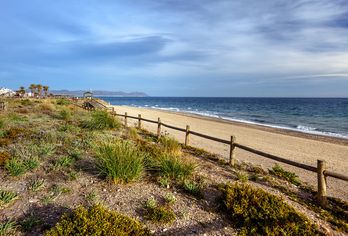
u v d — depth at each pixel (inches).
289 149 617.3
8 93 1942.7
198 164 315.0
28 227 163.0
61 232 143.3
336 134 960.9
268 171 338.0
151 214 184.7
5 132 402.9
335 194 295.3
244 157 474.6
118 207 195.0
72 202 198.1
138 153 273.7
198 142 607.2
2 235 153.9
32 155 289.1
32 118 610.2
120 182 236.5
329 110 2613.2
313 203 234.8
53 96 1991.9
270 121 1482.5
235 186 218.4
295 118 1705.2
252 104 4315.9
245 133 864.3
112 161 237.8
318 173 232.4
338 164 481.7
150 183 242.5
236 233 173.3
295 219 180.7
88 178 242.7
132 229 157.1
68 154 308.8
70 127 474.0
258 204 191.5
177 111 2257.6
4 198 192.2
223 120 1409.9
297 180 305.9
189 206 205.0
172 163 262.7
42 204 193.0
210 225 181.6
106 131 482.9
